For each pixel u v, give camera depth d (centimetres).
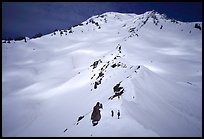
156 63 13350
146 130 3756
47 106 9506
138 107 4672
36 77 15775
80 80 11244
